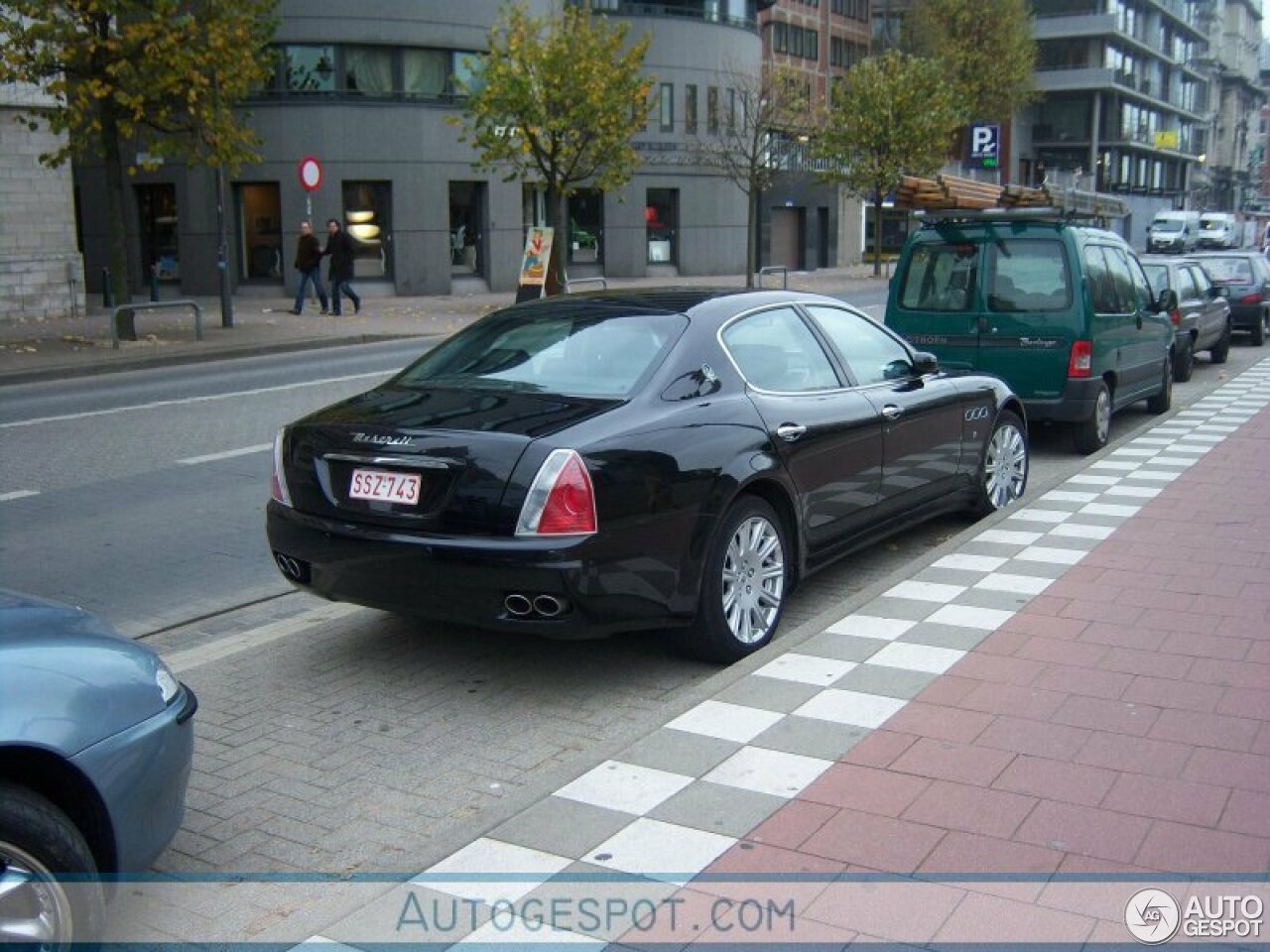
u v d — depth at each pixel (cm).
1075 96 7731
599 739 487
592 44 2761
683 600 527
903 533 816
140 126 2086
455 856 364
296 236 3281
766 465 564
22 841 290
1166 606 591
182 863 389
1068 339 1052
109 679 323
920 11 5791
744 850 363
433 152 3356
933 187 1352
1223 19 11269
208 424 1264
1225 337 1902
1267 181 14162
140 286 3428
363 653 593
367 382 1611
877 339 719
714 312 596
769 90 4178
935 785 402
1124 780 402
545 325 603
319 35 3206
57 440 1175
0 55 1878
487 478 489
